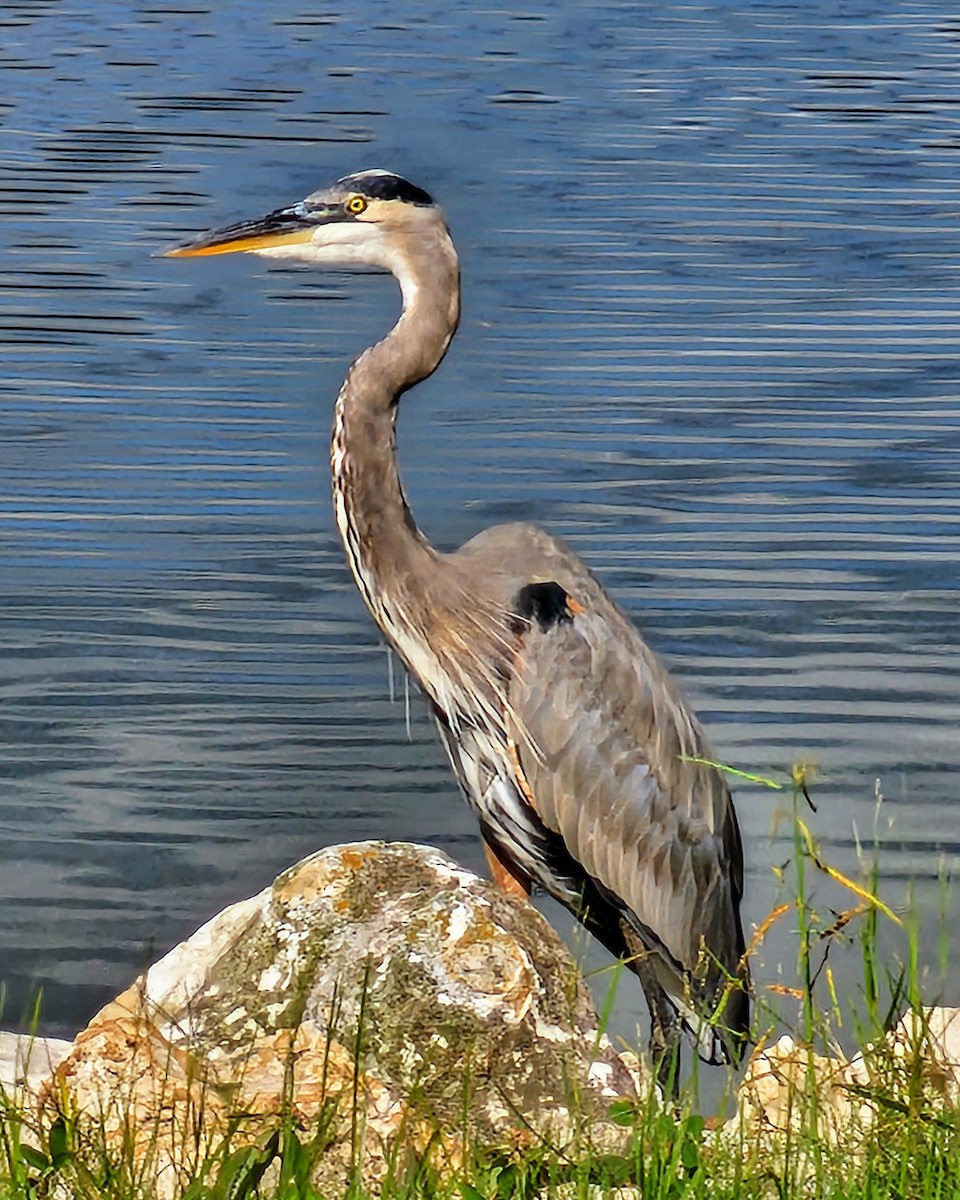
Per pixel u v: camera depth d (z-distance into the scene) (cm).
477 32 3862
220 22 3909
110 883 1089
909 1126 587
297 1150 565
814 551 1525
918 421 1786
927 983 955
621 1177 600
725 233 2427
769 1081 685
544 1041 702
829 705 1301
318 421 1750
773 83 3397
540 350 1958
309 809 1178
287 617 1409
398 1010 703
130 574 1459
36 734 1246
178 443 1692
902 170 2773
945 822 1154
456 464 1669
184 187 2661
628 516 1580
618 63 3575
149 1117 610
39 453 1661
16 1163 568
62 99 3192
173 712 1277
